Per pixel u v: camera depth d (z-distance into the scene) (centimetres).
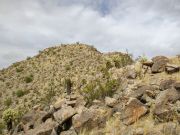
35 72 5181
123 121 1398
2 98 4497
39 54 6034
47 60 5569
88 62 4781
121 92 1745
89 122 1496
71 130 1548
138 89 1600
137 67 1902
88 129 1483
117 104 1587
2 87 4922
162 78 1677
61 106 1808
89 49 5575
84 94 1948
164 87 1538
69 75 4475
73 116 1587
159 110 1328
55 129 1594
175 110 1298
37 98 3928
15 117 2402
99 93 1823
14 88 4753
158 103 1367
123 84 1820
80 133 1474
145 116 1389
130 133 1273
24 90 4428
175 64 1755
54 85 4234
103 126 1466
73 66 4816
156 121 1295
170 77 1656
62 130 1603
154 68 1811
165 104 1357
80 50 5547
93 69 4297
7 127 2405
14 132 2036
